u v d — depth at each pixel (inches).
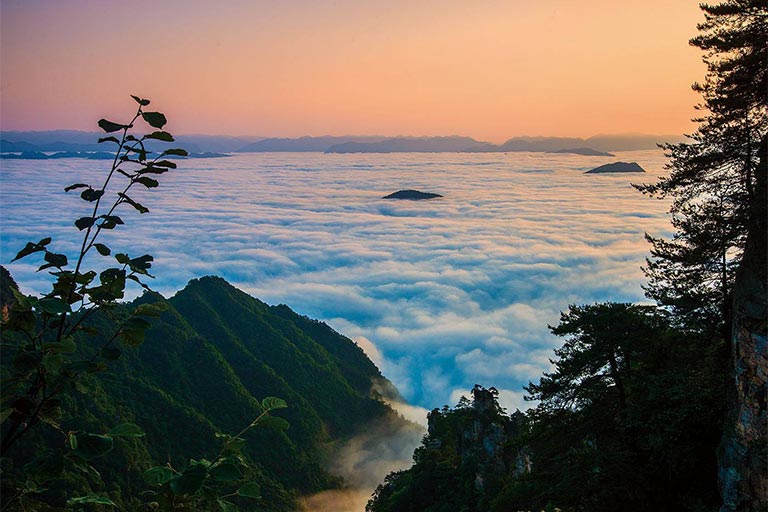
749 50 716.7
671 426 613.6
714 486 628.7
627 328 705.6
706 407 636.1
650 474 661.9
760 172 671.8
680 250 812.0
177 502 144.2
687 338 759.1
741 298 596.4
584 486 669.9
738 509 545.3
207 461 145.3
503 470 1285.7
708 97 755.4
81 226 150.9
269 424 156.9
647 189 840.3
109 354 145.6
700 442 643.5
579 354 724.7
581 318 736.3
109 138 152.9
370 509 1747.0
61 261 147.6
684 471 652.7
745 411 552.1
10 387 131.7
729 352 716.0
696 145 773.3
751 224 647.1
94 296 150.9
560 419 746.8
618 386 709.3
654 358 737.0
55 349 130.8
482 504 1173.7
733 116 723.4
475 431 1381.6
